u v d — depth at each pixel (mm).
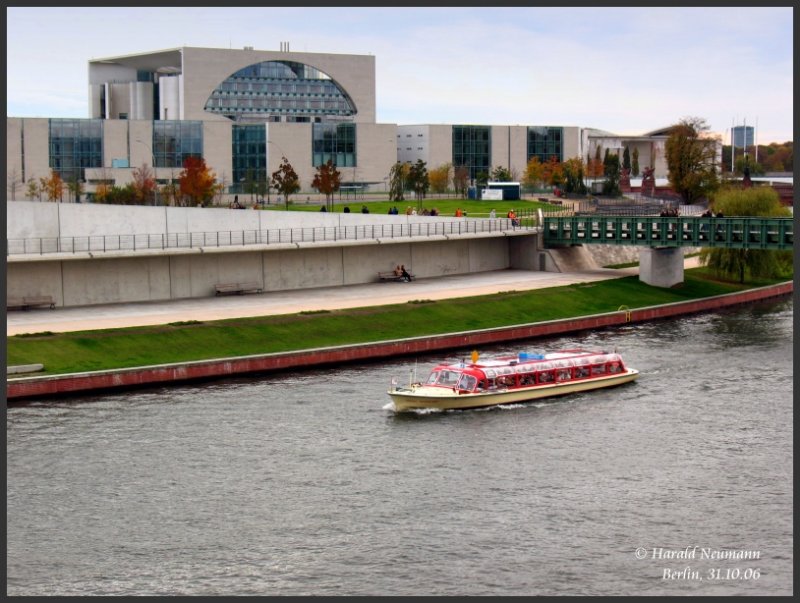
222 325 121812
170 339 116125
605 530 73938
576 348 126500
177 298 140250
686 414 98875
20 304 128875
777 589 66562
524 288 153000
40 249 132875
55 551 71000
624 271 175125
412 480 82188
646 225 163125
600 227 168500
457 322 134000
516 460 86625
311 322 126250
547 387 105000
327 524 74688
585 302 149250
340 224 162000
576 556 70375
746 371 114125
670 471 84125
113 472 83062
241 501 78188
